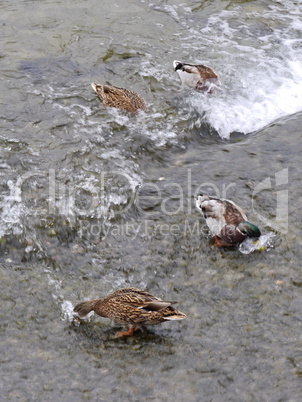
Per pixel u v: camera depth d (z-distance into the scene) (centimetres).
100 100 1417
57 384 797
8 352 842
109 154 1254
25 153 1230
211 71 1483
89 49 1614
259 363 823
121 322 880
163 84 1501
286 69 1603
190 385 794
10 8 1784
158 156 1276
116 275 995
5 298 934
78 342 866
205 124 1385
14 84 1453
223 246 1043
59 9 1795
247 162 1252
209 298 938
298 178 1199
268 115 1445
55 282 976
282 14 1875
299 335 866
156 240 1060
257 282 966
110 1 1861
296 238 1049
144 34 1702
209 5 1894
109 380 804
